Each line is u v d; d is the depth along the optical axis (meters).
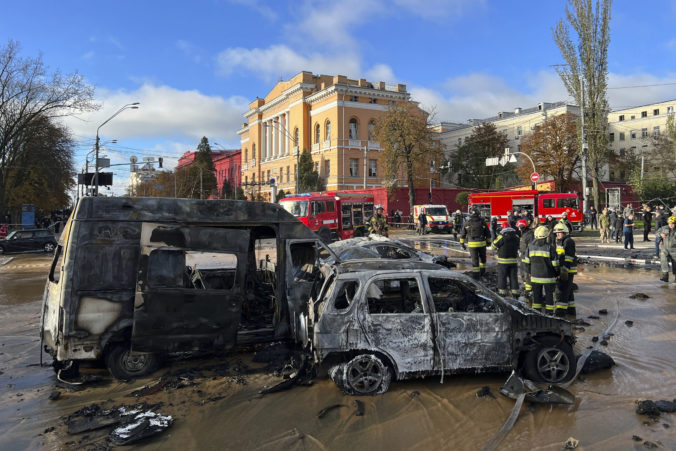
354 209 25.48
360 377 4.84
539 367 5.07
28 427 4.32
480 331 5.01
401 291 6.11
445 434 4.02
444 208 32.41
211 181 79.12
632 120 77.69
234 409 4.62
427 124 39.88
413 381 5.20
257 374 5.60
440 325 4.95
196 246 5.52
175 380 5.38
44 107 32.03
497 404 4.61
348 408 4.58
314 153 55.44
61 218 48.25
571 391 4.93
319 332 4.83
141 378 5.51
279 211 6.18
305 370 5.35
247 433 4.12
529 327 5.13
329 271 5.42
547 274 7.47
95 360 5.44
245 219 5.95
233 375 5.56
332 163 51.53
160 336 5.29
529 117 67.94
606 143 34.00
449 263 12.24
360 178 51.72
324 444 3.89
